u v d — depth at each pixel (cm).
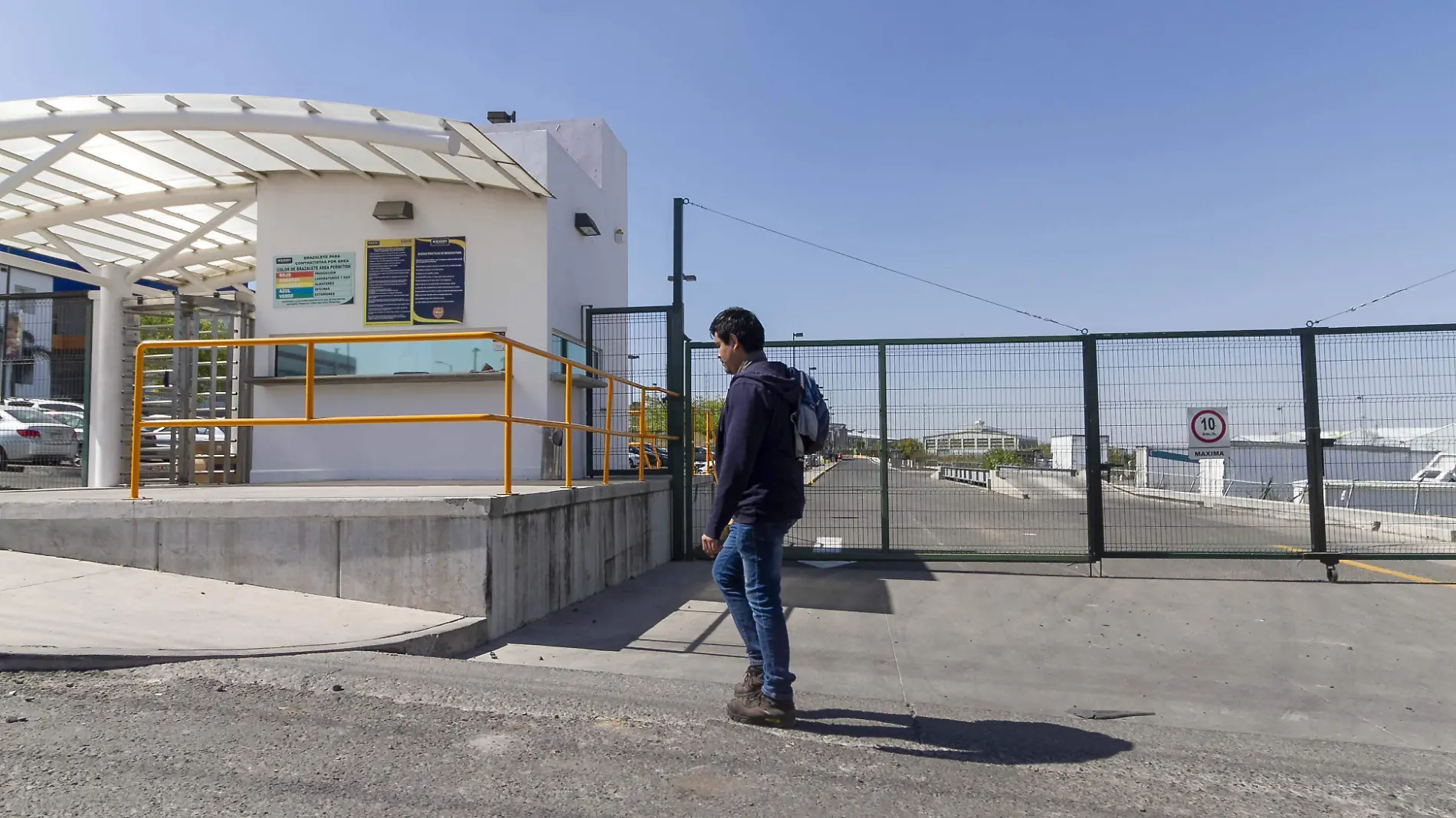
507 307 998
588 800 304
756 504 377
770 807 304
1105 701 484
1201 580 838
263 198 1026
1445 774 358
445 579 573
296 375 1018
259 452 1020
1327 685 518
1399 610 710
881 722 400
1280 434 877
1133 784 336
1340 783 344
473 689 423
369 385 1012
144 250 1171
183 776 311
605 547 797
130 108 776
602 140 1286
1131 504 898
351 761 330
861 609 711
